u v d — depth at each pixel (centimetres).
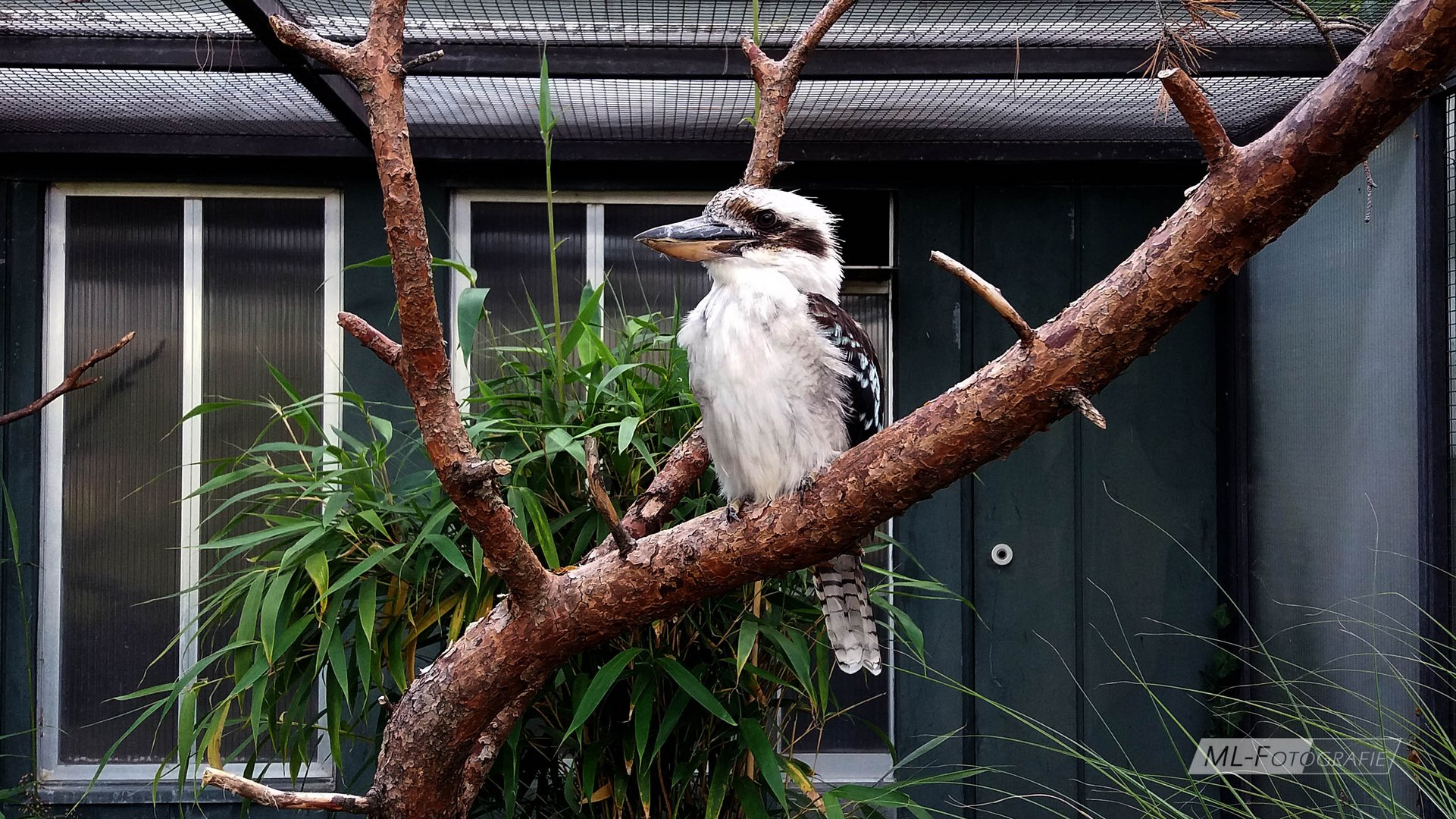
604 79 274
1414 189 251
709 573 157
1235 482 342
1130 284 123
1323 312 294
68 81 278
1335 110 108
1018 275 344
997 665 344
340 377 336
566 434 200
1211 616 346
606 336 346
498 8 257
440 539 199
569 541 236
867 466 145
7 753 323
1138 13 256
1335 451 288
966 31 266
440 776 176
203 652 332
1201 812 332
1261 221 116
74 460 334
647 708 200
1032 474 347
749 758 228
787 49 270
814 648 245
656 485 198
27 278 328
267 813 325
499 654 167
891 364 347
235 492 335
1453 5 98
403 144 122
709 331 186
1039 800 339
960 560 345
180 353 338
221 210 340
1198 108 114
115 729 330
